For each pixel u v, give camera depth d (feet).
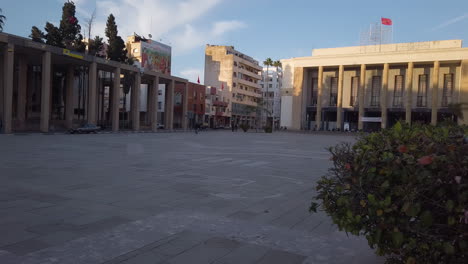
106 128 163.32
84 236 15.15
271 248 14.52
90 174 32.86
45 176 30.78
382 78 208.03
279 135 169.89
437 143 8.73
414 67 199.31
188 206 21.43
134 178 31.40
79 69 151.12
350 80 215.72
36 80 153.69
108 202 21.75
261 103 303.27
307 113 229.45
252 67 315.99
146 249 13.83
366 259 13.51
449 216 7.81
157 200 22.77
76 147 63.98
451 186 7.84
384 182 8.85
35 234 15.23
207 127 245.04
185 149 67.67
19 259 12.48
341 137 163.84
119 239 14.90
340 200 10.07
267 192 27.04
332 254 14.06
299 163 48.67
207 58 289.74
